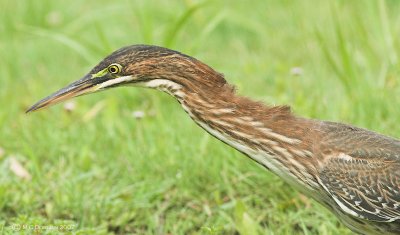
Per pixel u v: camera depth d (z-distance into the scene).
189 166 13.18
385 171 10.48
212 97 10.74
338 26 15.56
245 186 12.85
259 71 17.02
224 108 10.76
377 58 16.25
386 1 19.08
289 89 15.76
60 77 18.22
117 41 19.47
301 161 10.72
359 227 10.80
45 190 12.86
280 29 19.19
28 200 12.61
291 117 10.89
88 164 13.69
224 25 19.77
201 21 19.50
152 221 12.41
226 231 12.19
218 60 18.02
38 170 13.19
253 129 10.77
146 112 15.60
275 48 18.41
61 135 14.75
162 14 20.27
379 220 10.48
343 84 15.34
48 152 14.35
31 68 18.81
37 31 18.47
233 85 10.93
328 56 15.41
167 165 13.35
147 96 16.20
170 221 12.48
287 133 10.73
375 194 10.46
